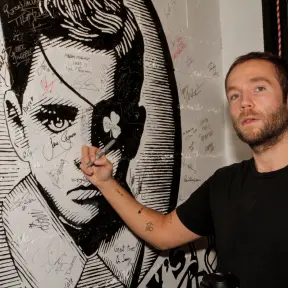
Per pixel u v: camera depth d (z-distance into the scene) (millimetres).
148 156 1295
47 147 1033
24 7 1000
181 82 1426
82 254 1099
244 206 1014
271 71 1025
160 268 1318
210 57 1562
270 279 932
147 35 1305
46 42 1038
